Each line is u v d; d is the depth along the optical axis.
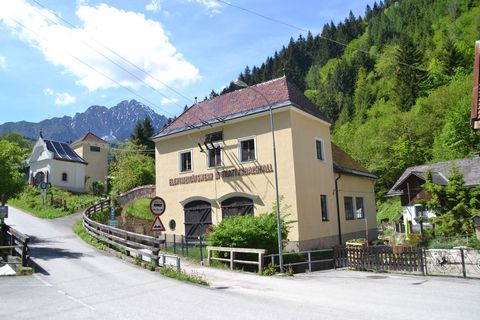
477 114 16.05
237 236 18.39
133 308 9.91
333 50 141.50
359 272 17.45
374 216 33.69
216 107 28.61
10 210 43.44
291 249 23.00
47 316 9.11
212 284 13.95
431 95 70.25
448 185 23.81
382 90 94.38
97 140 66.88
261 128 25.02
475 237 21.38
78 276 14.59
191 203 27.92
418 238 24.50
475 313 9.16
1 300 10.77
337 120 99.44
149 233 30.34
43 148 57.09
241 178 25.47
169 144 29.78
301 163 24.31
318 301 10.78
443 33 99.88
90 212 32.69
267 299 11.10
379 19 133.62
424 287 13.05
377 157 63.72
